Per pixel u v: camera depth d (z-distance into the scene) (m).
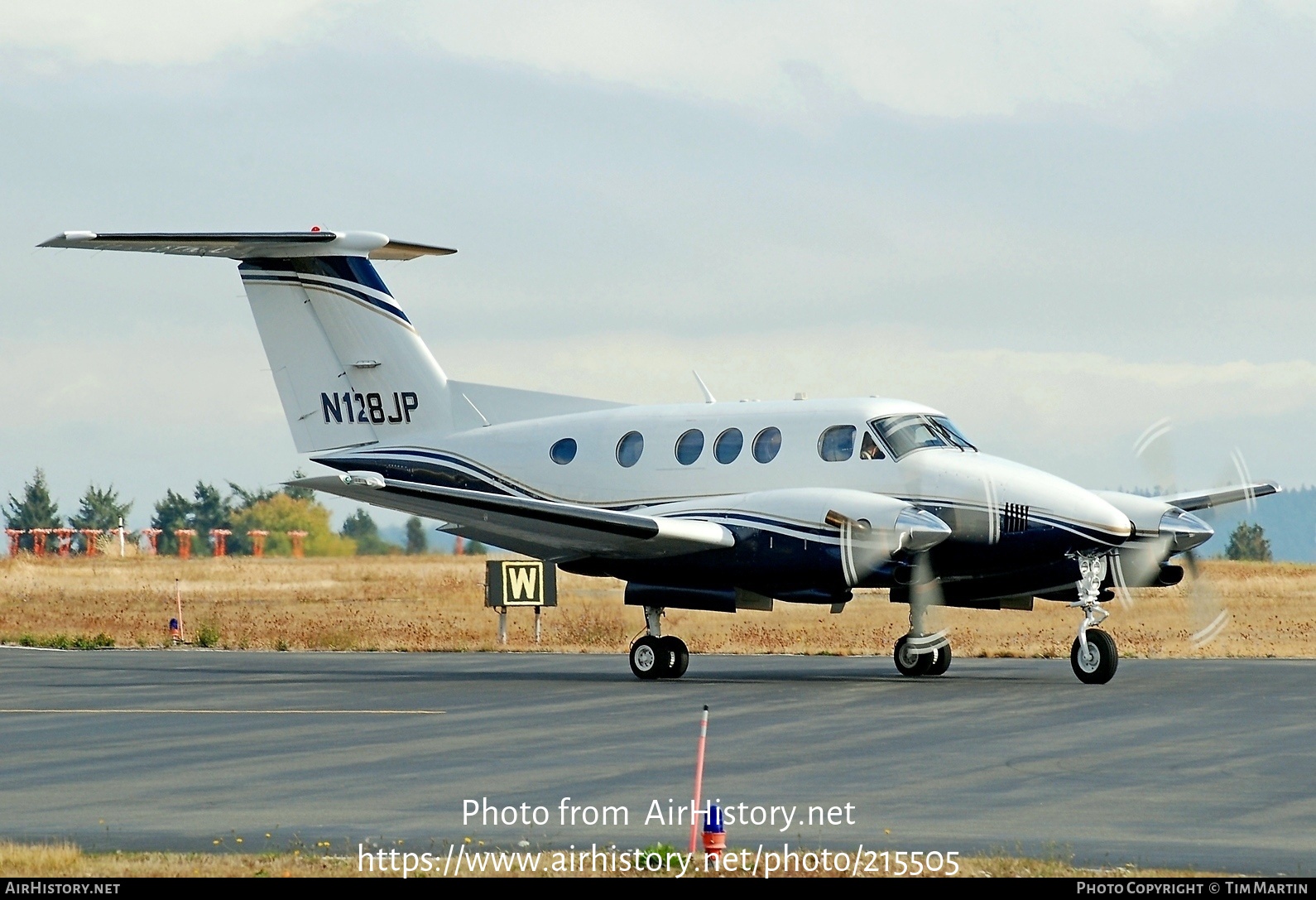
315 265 79.00
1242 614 125.50
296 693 64.50
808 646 94.50
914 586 66.06
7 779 41.16
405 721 53.44
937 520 64.06
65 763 44.00
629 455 73.19
